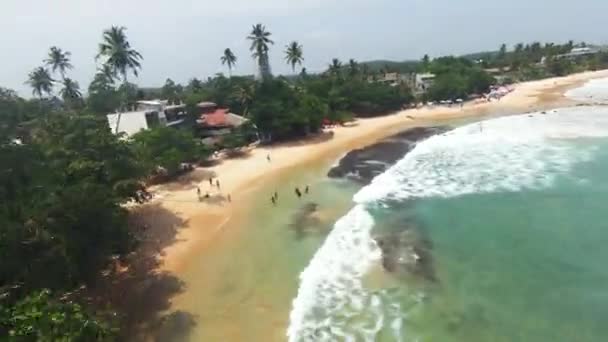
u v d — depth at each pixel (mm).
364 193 45156
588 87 119688
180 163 56062
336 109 93125
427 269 29078
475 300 25328
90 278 26359
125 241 29359
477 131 70688
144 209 44219
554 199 38875
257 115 71688
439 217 37188
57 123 43250
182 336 24172
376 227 36312
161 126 61281
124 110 85688
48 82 96312
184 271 31516
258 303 26828
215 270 31312
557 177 44469
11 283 21219
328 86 99000
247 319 25266
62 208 25312
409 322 23859
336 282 28484
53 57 94250
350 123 89625
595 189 40438
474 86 115750
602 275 26953
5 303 19578
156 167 52906
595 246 30391
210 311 26344
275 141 74125
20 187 26219
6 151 27484
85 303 25406
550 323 22797
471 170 49438
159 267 32375
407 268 29406
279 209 42531
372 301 26109
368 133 77875
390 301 25984
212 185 51625
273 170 56875
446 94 108688
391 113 100188
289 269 30688
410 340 22359
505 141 61625
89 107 90812
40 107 84062
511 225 34500
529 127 69750
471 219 36219
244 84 90312
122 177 38281
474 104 103375
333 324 24203
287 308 26047
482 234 33438
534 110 88875
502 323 23094
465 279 27562
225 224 39625
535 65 165875
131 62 74438
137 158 44312
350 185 48719
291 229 37500
